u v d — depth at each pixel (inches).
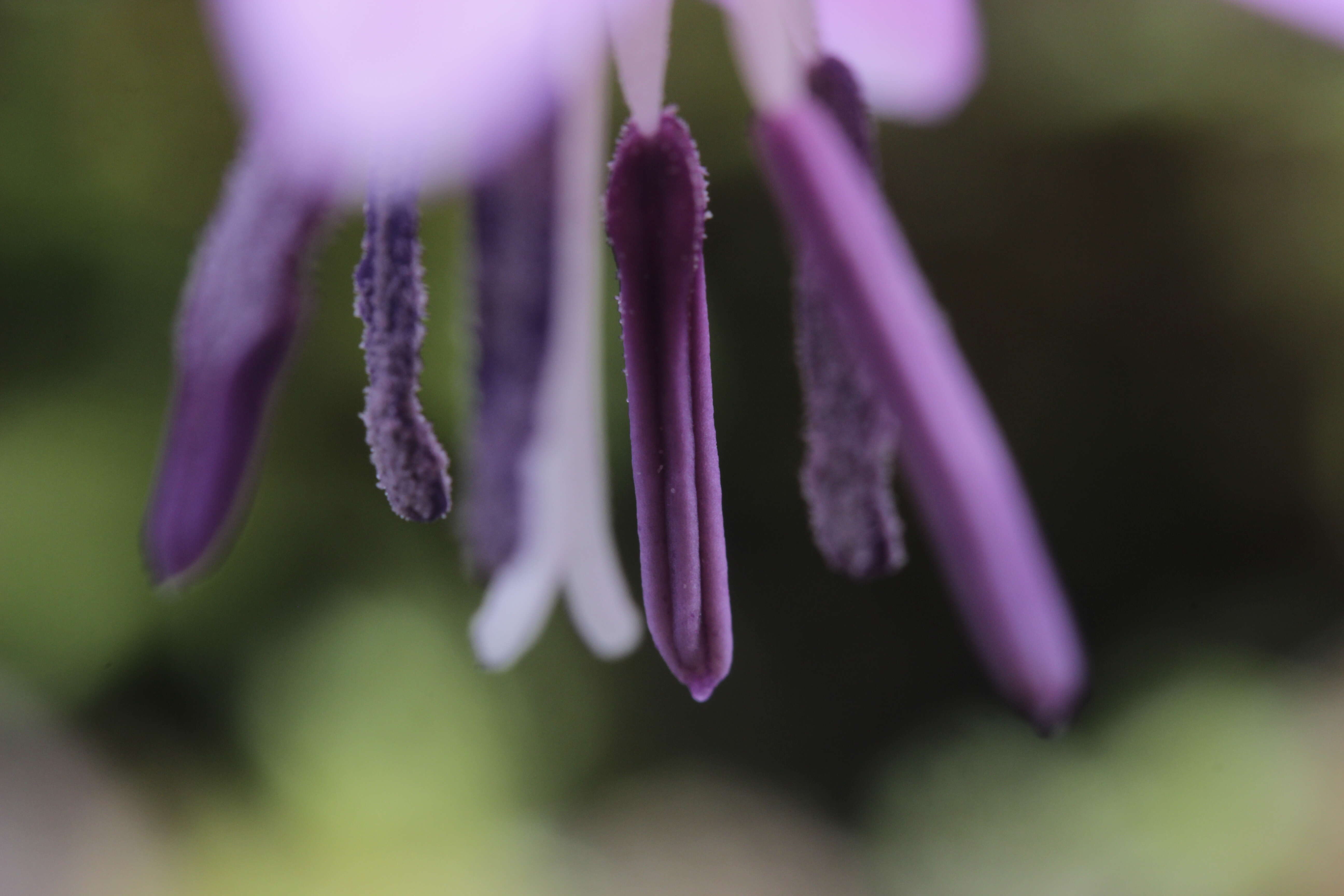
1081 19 11.2
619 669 11.1
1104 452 12.7
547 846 9.9
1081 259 12.2
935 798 10.4
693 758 11.4
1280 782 9.4
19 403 9.3
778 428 11.6
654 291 2.5
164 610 9.4
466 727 9.5
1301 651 11.5
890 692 11.9
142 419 9.3
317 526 9.5
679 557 2.5
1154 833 9.4
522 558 2.8
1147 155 11.8
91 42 9.1
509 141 2.5
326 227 2.5
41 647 9.3
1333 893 8.9
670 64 9.9
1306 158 11.6
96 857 9.1
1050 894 9.5
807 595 12.1
